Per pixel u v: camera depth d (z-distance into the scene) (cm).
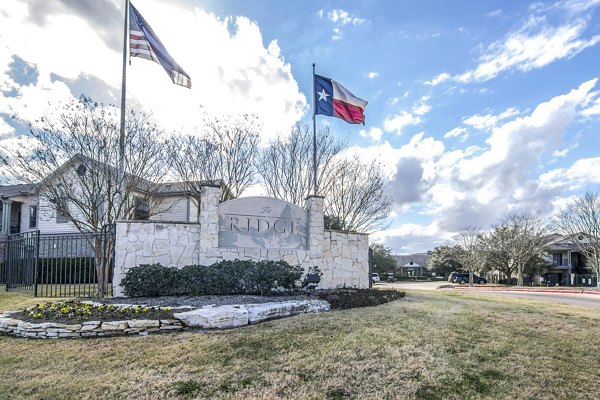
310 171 2089
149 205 1764
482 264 4128
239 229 1155
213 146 1852
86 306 759
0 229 2441
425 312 855
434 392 490
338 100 1553
